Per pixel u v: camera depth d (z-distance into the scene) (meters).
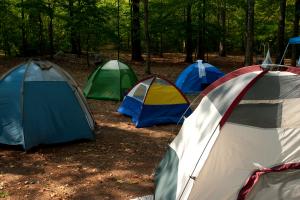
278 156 4.61
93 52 24.88
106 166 6.88
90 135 8.26
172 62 23.67
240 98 4.74
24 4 20.36
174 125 9.71
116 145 8.07
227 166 4.65
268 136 4.69
